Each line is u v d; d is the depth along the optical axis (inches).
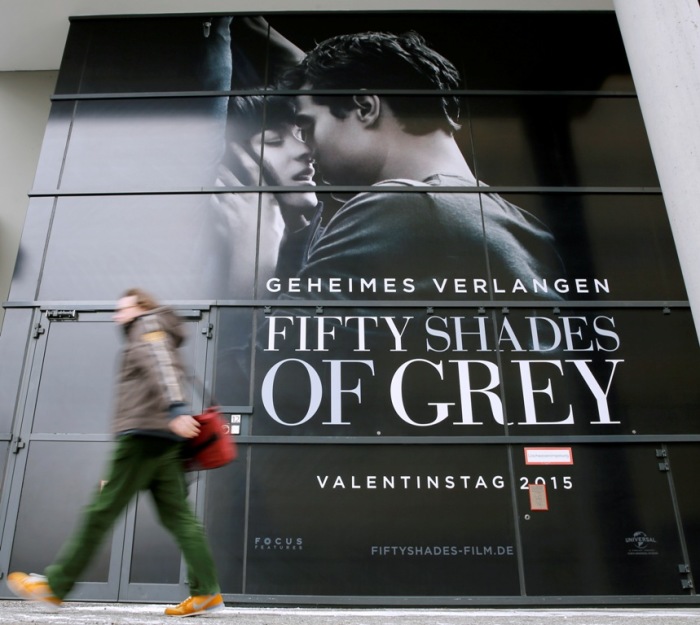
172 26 410.6
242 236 351.6
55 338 330.6
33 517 299.7
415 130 378.9
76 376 323.3
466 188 363.3
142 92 389.7
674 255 350.3
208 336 330.0
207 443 143.3
